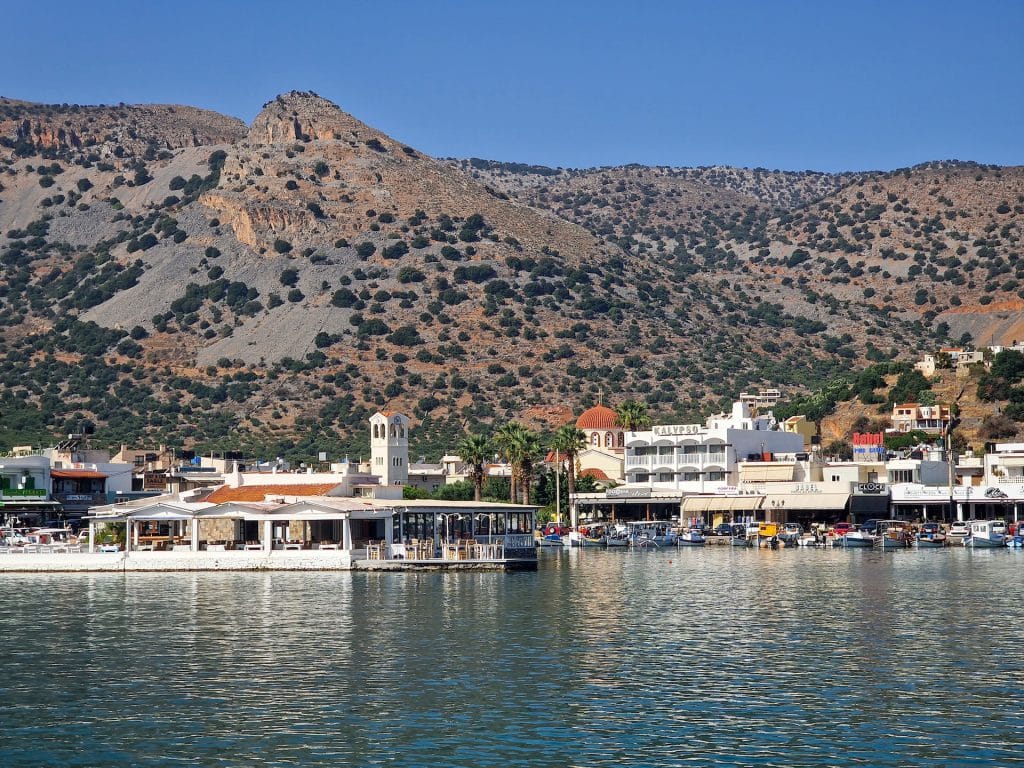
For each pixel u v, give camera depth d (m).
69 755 57.25
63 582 129.38
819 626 91.25
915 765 55.19
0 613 101.94
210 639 86.31
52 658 79.50
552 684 70.44
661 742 58.56
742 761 55.84
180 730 61.03
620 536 195.12
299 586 121.12
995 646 81.94
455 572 136.75
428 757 56.50
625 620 94.62
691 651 80.62
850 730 60.41
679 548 189.12
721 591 115.31
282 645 83.56
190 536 153.25
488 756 56.66
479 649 81.56
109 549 146.12
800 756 56.47
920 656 78.44
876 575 132.00
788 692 68.12
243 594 114.00
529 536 144.75
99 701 66.94
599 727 61.09
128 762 56.19
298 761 56.16
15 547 147.25
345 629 90.31
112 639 86.88
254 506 141.88
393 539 149.00
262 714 63.88
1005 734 59.66
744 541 195.75
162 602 108.19
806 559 159.38
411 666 75.75
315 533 151.00
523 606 103.50
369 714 63.75
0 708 65.50
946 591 114.31
